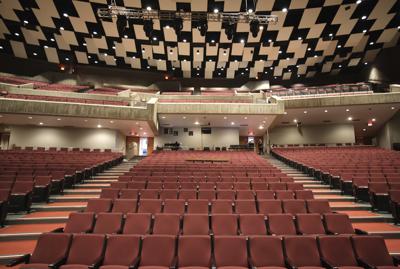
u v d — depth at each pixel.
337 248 2.74
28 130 11.73
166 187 5.20
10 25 12.78
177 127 14.52
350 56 14.83
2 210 4.07
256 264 2.67
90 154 9.75
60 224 4.25
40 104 9.81
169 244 2.77
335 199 5.57
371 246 2.74
